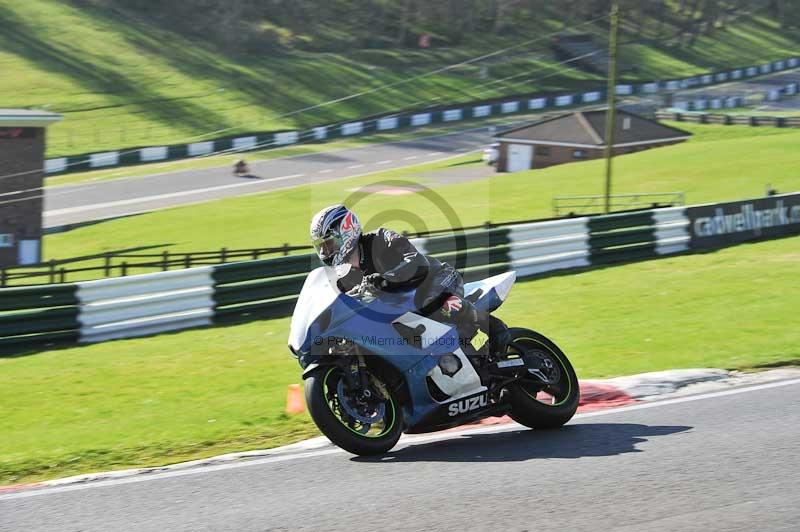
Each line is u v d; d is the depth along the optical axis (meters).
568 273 23.31
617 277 22.22
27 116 50.78
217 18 105.69
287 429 10.05
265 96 91.56
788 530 5.99
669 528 6.07
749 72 127.81
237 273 20.05
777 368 12.12
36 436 10.58
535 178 58.44
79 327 17.95
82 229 53.69
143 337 18.39
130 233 51.34
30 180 51.44
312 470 7.99
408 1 114.56
